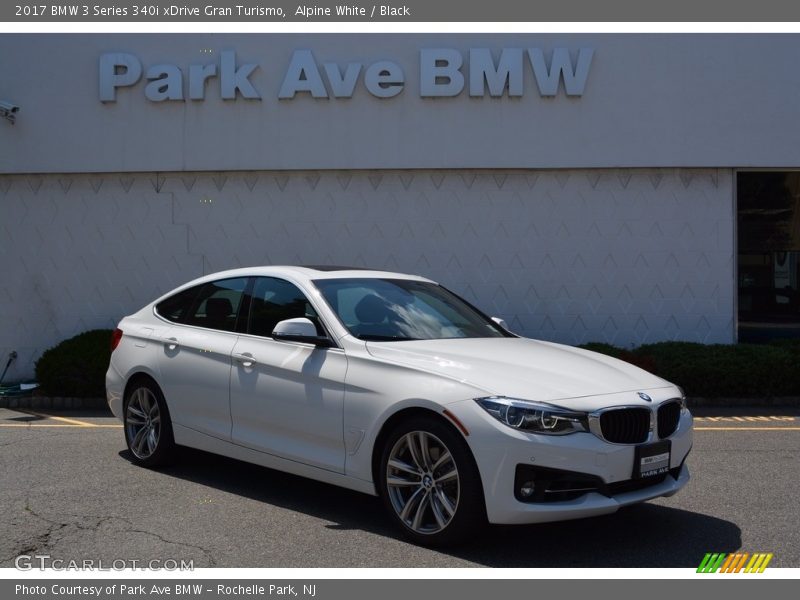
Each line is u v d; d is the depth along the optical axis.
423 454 5.09
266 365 6.06
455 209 12.12
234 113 12.17
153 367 6.98
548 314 12.08
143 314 7.54
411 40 12.02
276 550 5.13
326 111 12.08
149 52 12.23
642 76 11.94
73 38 12.30
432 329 6.16
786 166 11.95
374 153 12.04
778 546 5.27
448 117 11.99
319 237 12.22
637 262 12.05
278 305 6.36
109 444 8.34
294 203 12.24
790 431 9.12
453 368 5.17
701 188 12.05
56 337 12.41
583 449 4.75
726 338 12.05
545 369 5.29
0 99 12.36
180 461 7.36
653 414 5.10
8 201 12.45
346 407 5.48
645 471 4.98
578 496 4.82
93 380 10.87
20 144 12.38
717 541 5.37
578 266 12.07
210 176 12.34
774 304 12.23
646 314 12.05
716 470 7.28
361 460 5.39
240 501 6.21
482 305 12.09
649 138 11.93
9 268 12.45
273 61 12.12
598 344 11.24
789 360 10.84
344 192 12.20
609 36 11.93
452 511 4.93
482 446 4.77
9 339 12.41
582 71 11.85
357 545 5.21
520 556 5.05
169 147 12.24
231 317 6.65
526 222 12.07
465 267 12.10
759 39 11.93
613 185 12.07
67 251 12.45
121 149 12.29
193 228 12.34
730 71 11.93
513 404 4.79
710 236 12.03
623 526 5.68
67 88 12.33
